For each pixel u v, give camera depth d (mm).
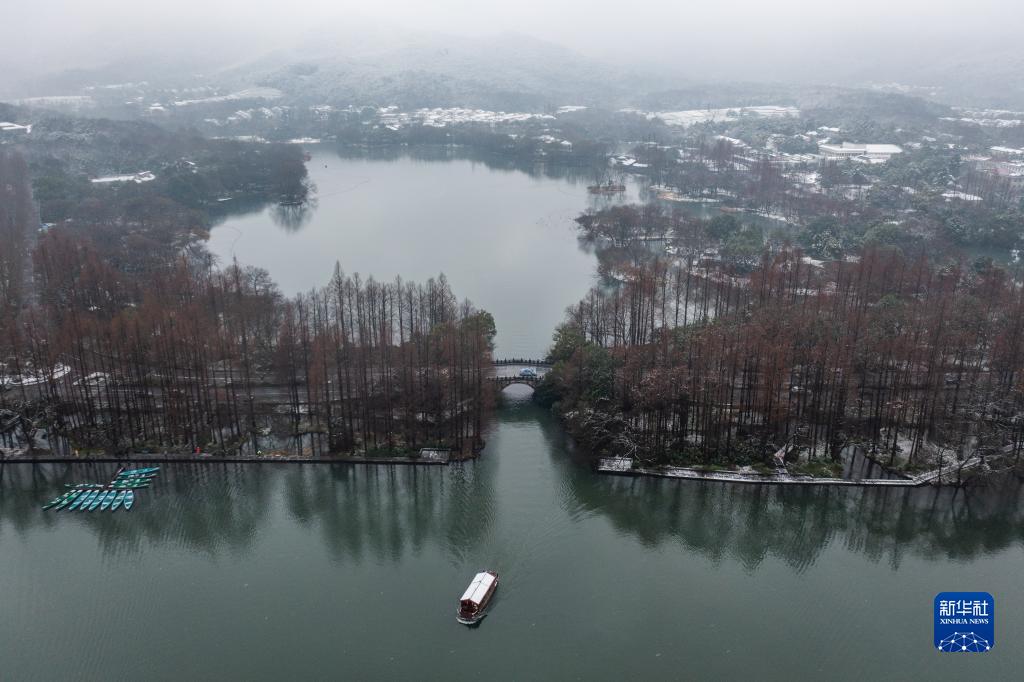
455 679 168375
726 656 176250
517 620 186000
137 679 169625
